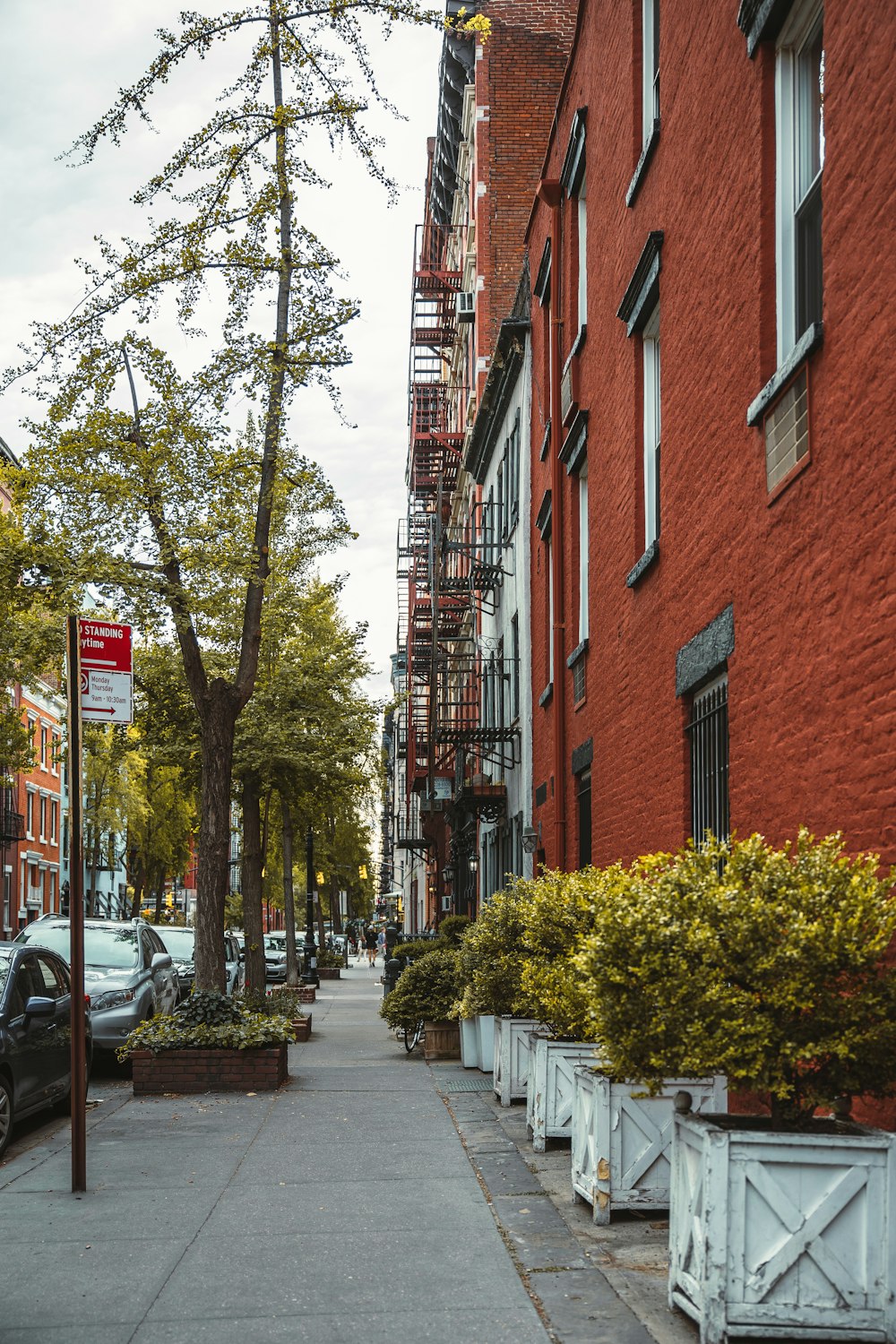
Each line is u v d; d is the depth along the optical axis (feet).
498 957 39.14
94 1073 51.34
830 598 20.89
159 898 192.34
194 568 44.34
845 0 20.01
